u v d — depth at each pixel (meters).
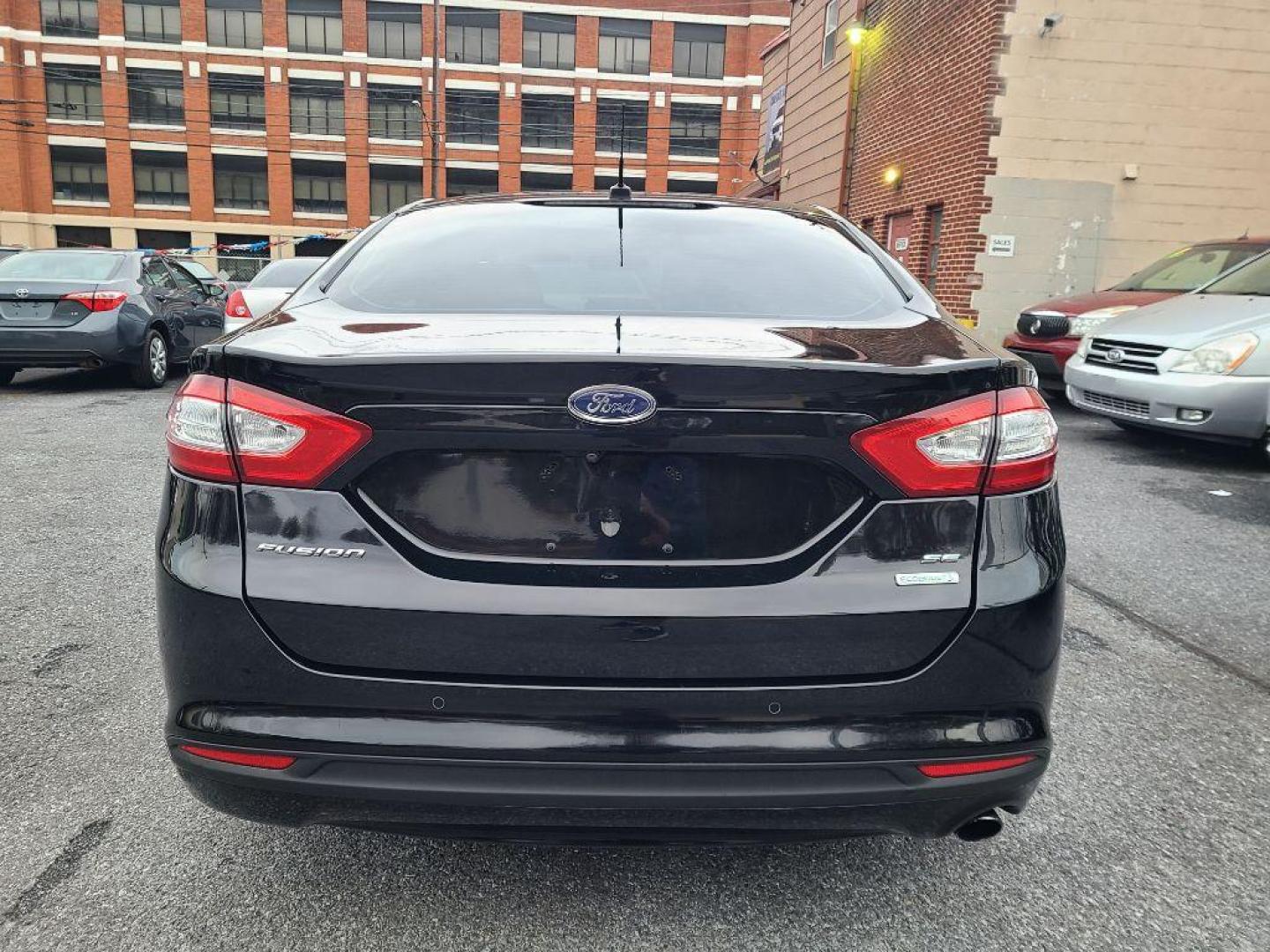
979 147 10.48
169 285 10.34
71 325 8.73
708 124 42.59
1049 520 1.72
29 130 38.50
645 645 1.58
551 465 1.59
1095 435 7.48
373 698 1.60
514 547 1.61
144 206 39.75
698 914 1.95
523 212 2.54
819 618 1.58
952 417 1.61
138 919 1.90
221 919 1.90
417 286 2.12
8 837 2.15
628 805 1.58
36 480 5.48
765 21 41.72
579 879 2.05
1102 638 3.41
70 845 2.13
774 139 19.48
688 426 1.56
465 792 1.58
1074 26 10.23
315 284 2.24
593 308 2.01
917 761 1.60
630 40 41.75
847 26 14.71
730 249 2.34
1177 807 2.36
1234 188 10.68
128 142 39.09
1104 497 5.40
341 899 1.97
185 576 1.63
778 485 1.60
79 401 8.64
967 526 1.63
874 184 13.77
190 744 1.65
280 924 1.89
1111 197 10.61
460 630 1.58
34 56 38.06
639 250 2.30
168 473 1.74
